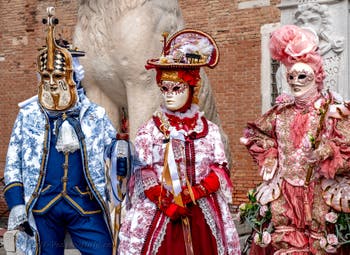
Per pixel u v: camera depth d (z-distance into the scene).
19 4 13.70
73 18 13.01
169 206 4.39
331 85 5.45
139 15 5.46
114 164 4.48
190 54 4.51
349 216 4.33
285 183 4.52
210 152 4.54
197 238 4.43
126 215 4.52
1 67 13.90
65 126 4.57
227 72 11.59
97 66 5.61
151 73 5.56
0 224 12.27
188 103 4.58
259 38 11.24
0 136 13.88
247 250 5.59
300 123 4.50
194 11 11.86
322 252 4.38
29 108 4.68
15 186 4.60
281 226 4.52
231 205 10.34
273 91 11.15
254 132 4.72
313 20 5.45
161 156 4.48
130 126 5.62
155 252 4.38
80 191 4.60
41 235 4.60
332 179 4.37
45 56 4.62
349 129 4.31
